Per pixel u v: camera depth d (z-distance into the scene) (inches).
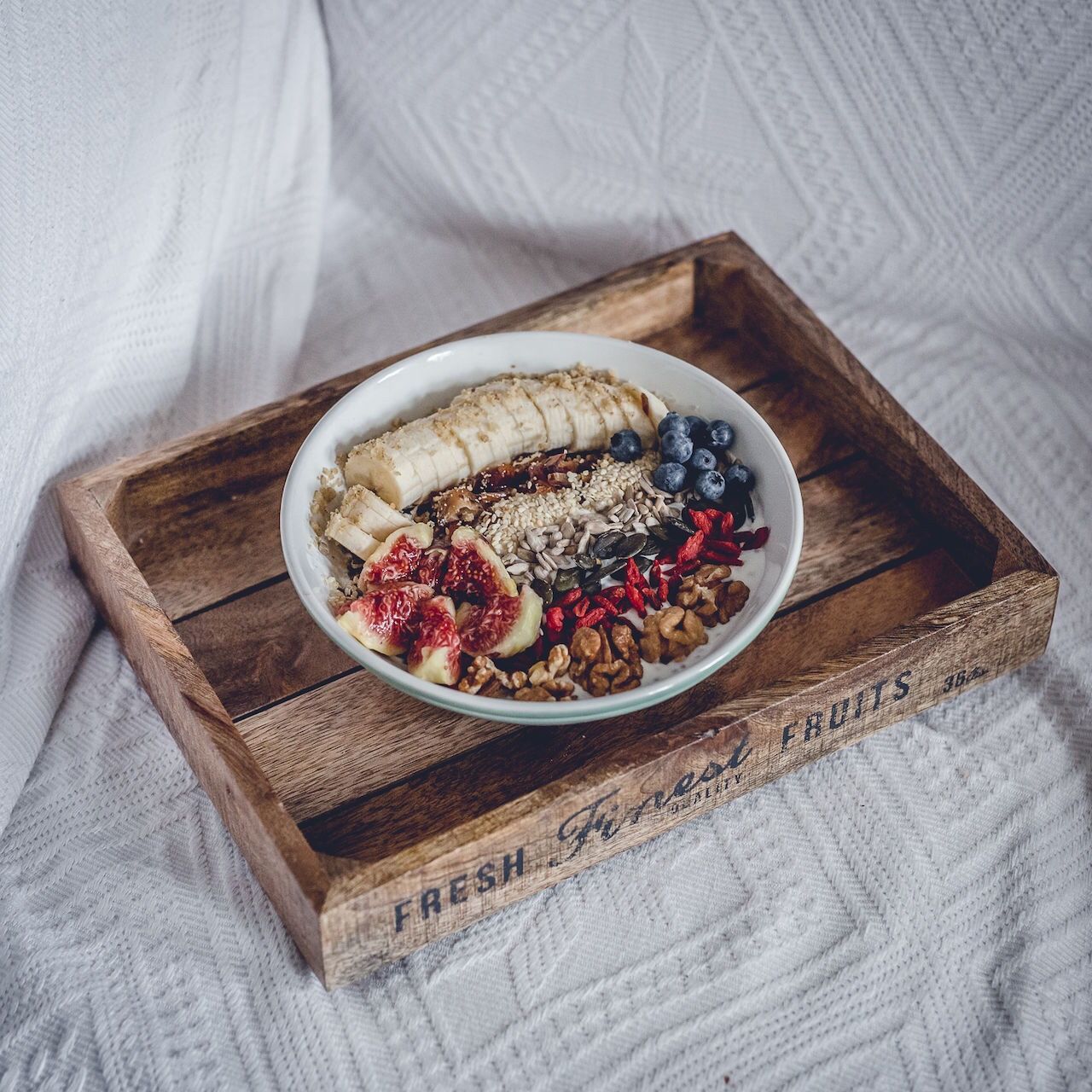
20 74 38.5
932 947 36.7
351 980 35.9
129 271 42.3
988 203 44.1
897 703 37.9
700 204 46.6
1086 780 38.5
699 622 37.5
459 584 38.1
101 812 38.2
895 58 43.0
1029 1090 35.4
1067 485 42.5
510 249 48.6
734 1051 35.7
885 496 40.7
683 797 36.7
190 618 38.9
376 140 47.8
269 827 35.0
